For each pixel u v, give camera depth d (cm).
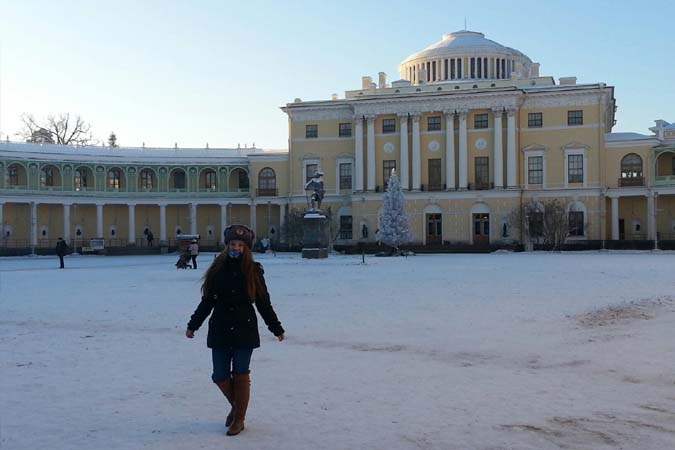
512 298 2389
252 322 896
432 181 8875
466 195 8594
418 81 9888
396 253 7188
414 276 3616
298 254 7875
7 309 2284
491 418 922
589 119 8419
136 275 4125
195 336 1673
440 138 8838
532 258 6019
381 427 887
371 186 9000
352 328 1747
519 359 1327
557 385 1108
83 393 1091
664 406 976
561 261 5272
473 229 8619
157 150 10038
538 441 825
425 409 970
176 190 9675
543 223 8112
